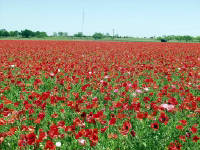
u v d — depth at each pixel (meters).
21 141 3.15
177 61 12.30
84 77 8.25
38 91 6.47
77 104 4.51
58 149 3.54
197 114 4.70
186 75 8.69
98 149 3.55
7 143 3.62
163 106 4.33
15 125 4.21
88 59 13.50
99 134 4.04
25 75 8.01
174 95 6.08
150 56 15.56
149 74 9.09
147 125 4.24
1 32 101.81
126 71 8.93
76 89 6.79
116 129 4.16
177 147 3.30
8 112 4.14
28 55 15.91
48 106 5.27
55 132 3.38
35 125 4.21
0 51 18.67
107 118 4.69
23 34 97.62
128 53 18.48
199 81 7.15
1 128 4.17
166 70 8.98
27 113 4.82
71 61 12.63
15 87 6.92
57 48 23.69
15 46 26.70
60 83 6.75
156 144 3.70
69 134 3.83
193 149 3.58
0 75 7.83
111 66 10.24
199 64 11.09
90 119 3.95
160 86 7.28
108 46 30.05
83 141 3.38
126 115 4.51
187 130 4.08
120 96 5.87
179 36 91.88
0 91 6.02
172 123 4.36
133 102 4.63
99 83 6.69
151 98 5.95
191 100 4.92
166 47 28.77
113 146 3.63
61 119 4.66
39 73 8.17
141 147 3.60
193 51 21.17
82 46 28.55
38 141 3.18
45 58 13.03
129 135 3.90
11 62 11.34
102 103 5.62
